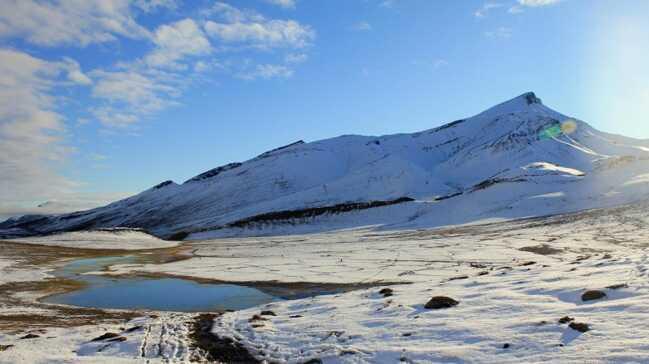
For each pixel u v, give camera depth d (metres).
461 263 37.16
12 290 31.62
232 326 16.31
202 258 53.06
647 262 17.33
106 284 34.19
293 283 31.98
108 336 15.87
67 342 15.59
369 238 72.25
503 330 11.75
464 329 12.37
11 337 17.42
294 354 12.48
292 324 15.60
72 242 75.06
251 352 13.17
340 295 20.45
